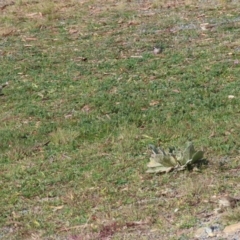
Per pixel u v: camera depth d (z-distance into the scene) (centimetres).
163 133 1625
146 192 1362
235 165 1437
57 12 2775
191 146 1438
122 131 1658
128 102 1831
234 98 1795
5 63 2212
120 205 1324
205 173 1408
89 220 1277
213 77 1955
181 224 1219
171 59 2123
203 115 1708
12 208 1365
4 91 1988
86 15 2709
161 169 1431
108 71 2075
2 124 1775
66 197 1377
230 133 1595
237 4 2677
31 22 2642
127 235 1207
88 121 1747
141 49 2239
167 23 2494
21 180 1475
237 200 1285
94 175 1453
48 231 1259
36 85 2009
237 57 2092
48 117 1797
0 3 3041
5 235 1270
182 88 1894
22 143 1659
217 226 1202
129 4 2831
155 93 1870
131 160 1508
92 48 2291
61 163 1535
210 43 2238
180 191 1349
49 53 2278
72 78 2045
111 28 2498
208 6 2683
